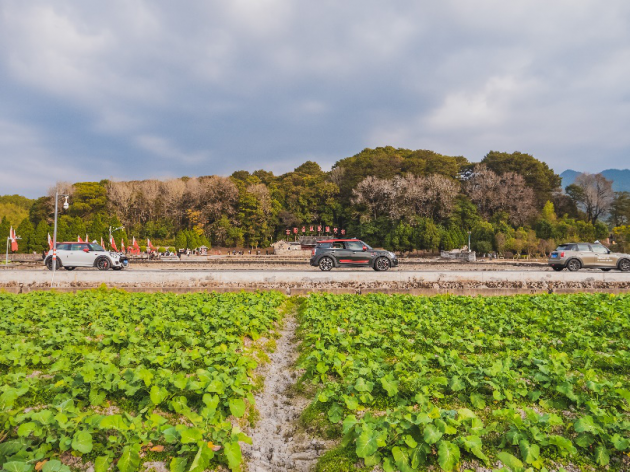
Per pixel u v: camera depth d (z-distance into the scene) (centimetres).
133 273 1861
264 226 7444
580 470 435
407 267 3494
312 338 928
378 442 435
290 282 1859
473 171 8481
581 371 619
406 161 8175
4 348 698
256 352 872
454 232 6212
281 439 566
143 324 970
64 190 7231
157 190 7850
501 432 483
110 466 412
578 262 2405
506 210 7356
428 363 722
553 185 8456
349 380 635
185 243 6169
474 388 605
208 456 407
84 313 1052
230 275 1864
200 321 970
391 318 1102
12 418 421
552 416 480
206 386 550
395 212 6544
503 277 1934
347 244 2239
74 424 434
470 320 1060
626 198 7831
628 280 1984
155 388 515
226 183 7506
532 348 804
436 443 450
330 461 473
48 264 2402
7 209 8306
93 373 541
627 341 859
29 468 356
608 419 473
